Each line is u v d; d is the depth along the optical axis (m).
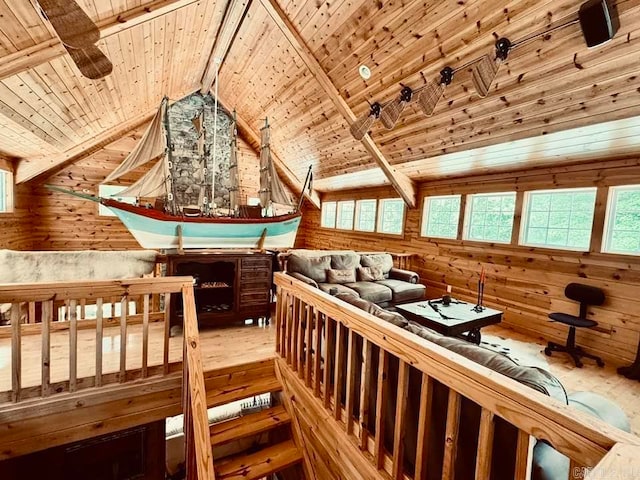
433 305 3.76
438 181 5.58
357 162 6.11
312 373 2.37
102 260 3.38
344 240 7.98
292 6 3.64
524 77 3.00
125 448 2.71
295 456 2.41
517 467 0.95
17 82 2.96
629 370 3.17
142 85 4.79
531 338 4.19
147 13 2.83
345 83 4.23
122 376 2.40
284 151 7.22
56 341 3.02
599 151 3.47
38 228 6.27
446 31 2.99
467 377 1.10
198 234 4.17
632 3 2.11
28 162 5.34
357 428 1.84
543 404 0.87
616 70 2.54
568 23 2.31
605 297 3.54
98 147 6.28
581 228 3.86
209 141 7.44
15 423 2.08
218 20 4.23
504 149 4.04
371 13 3.23
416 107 4.00
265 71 5.14
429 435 1.42
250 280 3.93
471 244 5.05
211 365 2.85
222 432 2.42
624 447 0.66
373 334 1.60
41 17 2.25
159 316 3.66
